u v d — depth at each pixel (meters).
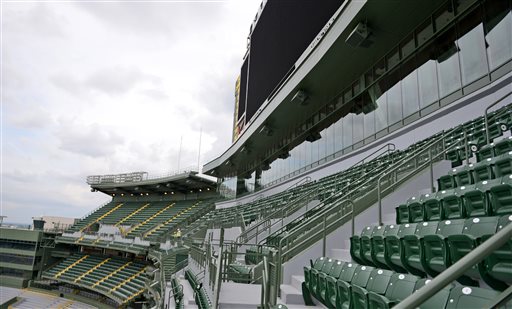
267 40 19.91
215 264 7.11
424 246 3.48
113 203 45.03
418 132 10.87
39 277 35.75
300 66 14.65
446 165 7.02
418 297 1.40
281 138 21.83
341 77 14.46
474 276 2.96
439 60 10.62
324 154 16.88
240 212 16.16
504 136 6.65
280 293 5.37
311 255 6.21
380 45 12.44
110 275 30.67
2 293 32.88
